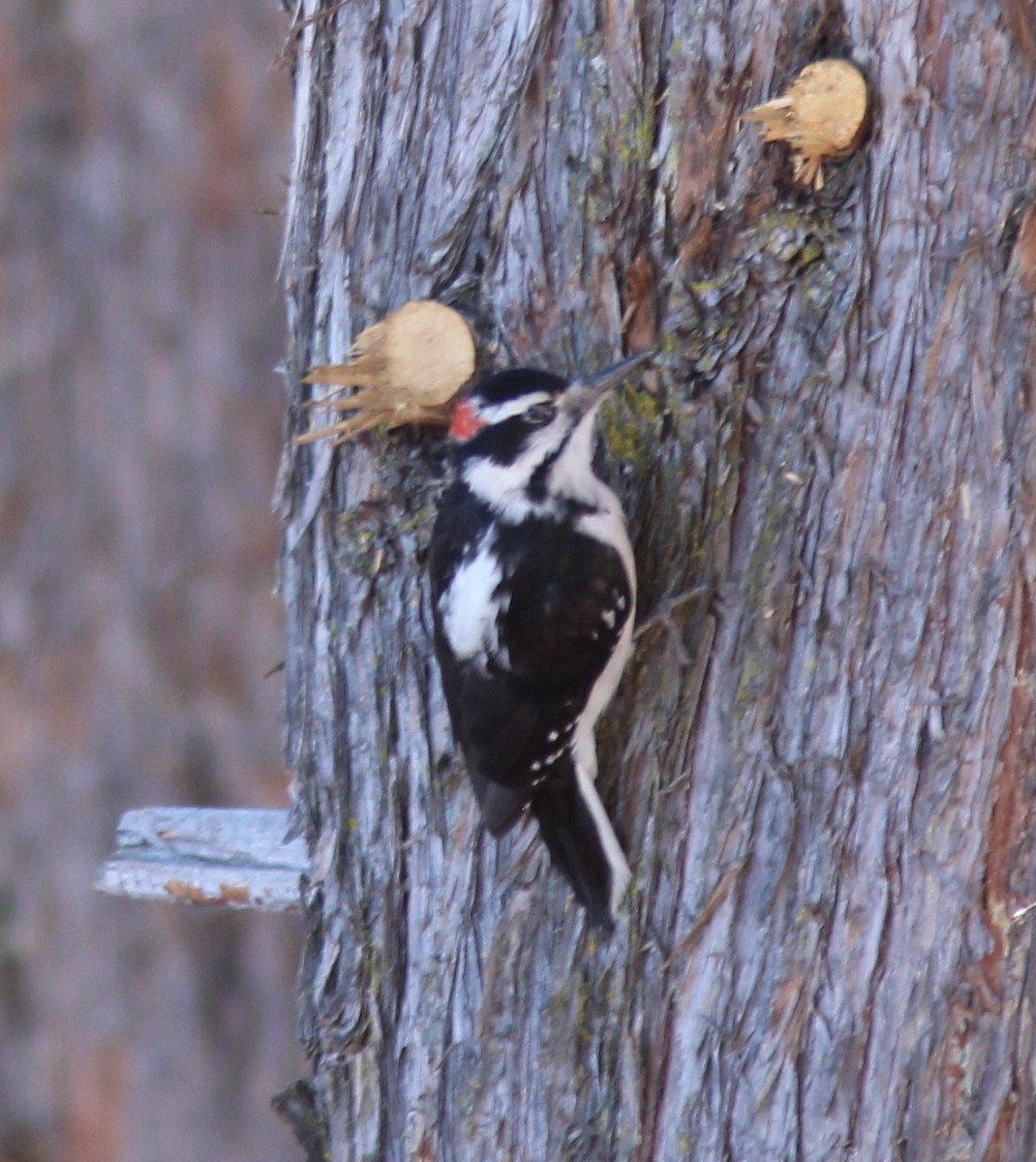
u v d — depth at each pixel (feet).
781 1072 30.94
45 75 54.34
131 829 36.76
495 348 31.53
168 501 54.90
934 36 29.12
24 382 55.01
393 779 33.12
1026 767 30.66
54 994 56.54
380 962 33.58
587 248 30.86
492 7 30.99
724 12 29.84
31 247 54.85
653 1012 31.50
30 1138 56.34
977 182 29.30
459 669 31.19
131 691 54.90
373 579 32.89
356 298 32.81
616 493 31.65
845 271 29.84
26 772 55.31
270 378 54.85
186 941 55.93
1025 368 29.63
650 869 31.45
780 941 30.81
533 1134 32.17
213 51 54.03
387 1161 33.88
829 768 30.50
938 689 30.19
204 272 54.60
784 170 29.91
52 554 55.11
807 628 30.45
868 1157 30.89
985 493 29.81
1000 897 30.78
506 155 31.12
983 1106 31.04
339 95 32.99
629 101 30.37
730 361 30.48
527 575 30.66
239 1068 55.77
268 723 55.01
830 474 30.17
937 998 30.73
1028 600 30.25
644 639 31.53
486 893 32.42
